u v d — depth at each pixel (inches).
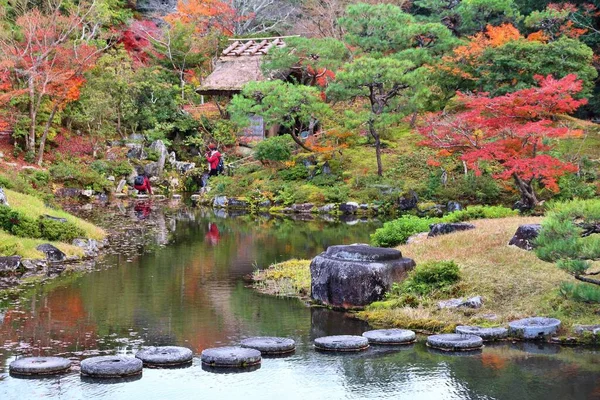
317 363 404.8
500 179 1146.0
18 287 588.4
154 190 1408.7
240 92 1472.7
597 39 1365.7
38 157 1309.1
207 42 1760.6
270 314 509.0
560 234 418.0
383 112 1233.4
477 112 932.0
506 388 363.9
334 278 524.1
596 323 446.0
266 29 1958.7
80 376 382.0
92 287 590.6
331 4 1732.3
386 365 400.5
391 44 1401.3
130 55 1747.0
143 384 371.2
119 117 1489.9
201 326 476.7
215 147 1472.7
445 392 359.6
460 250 581.3
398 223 719.7
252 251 778.8
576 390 360.2
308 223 1044.5
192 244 828.6
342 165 1302.9
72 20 1355.8
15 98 1332.4
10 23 1482.5
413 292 511.8
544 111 908.0
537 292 488.4
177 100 1616.6
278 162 1348.4
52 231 741.3
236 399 352.2
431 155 1283.2
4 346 428.8
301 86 1240.8
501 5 1445.6
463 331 444.1
